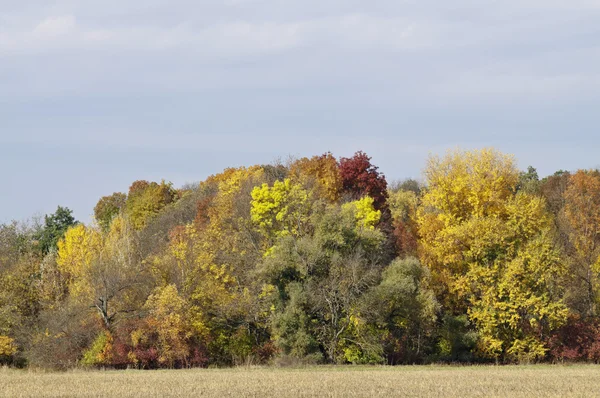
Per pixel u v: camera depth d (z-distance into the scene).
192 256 63.25
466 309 64.50
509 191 74.00
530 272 59.91
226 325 61.41
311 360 55.19
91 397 33.03
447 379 39.62
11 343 57.69
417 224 75.00
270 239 67.88
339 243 58.59
